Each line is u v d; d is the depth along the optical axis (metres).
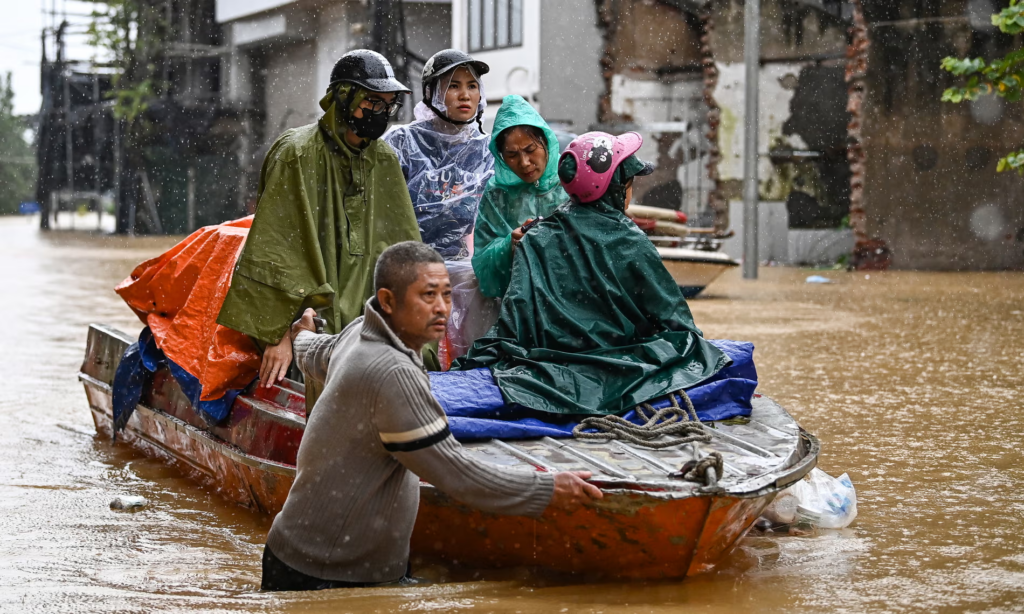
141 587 4.62
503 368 5.80
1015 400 9.40
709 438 5.20
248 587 4.63
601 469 4.68
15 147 84.69
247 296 5.96
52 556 5.14
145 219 46.25
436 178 7.21
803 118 29.12
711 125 28.75
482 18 30.33
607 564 4.67
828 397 9.55
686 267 19.03
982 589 4.59
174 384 6.92
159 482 6.73
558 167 6.30
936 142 27.38
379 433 4.21
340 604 4.21
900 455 7.31
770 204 29.52
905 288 22.02
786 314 16.69
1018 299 19.42
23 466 7.09
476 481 4.23
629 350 5.86
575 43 29.25
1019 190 27.06
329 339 4.74
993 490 6.40
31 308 16.83
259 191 6.23
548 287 6.01
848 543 5.34
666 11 30.20
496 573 4.85
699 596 4.46
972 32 26.89
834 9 28.94
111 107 50.22
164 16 45.91
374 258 6.48
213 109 44.06
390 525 4.43
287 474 5.34
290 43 42.53
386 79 6.15
